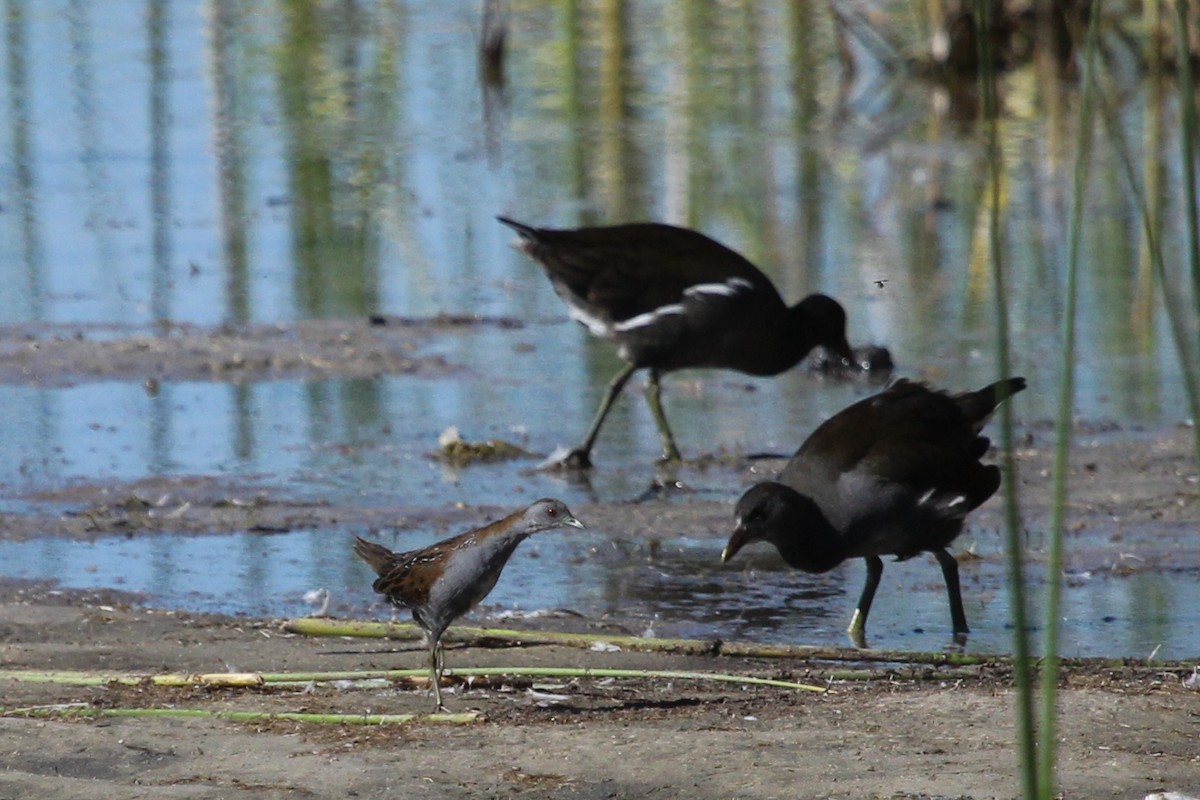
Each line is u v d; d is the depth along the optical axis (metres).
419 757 7.49
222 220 21.88
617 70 31.16
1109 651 10.16
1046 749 5.07
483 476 13.79
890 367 16.80
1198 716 8.29
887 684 9.23
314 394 15.88
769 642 10.39
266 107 28.08
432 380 16.38
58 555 11.73
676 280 14.32
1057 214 22.48
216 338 17.30
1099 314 18.38
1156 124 24.78
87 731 7.77
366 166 24.75
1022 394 15.97
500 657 9.55
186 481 13.38
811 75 31.02
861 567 12.16
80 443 14.27
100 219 21.72
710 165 25.11
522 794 7.05
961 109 28.64
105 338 17.23
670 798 7.04
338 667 9.24
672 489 13.63
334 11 35.56
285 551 11.95
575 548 12.27
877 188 23.91
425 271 20.00
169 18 34.47
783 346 14.68
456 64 31.52
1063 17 29.80
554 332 18.06
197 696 8.53
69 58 30.67
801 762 7.49
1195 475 13.70
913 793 7.07
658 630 10.59
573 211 22.41
